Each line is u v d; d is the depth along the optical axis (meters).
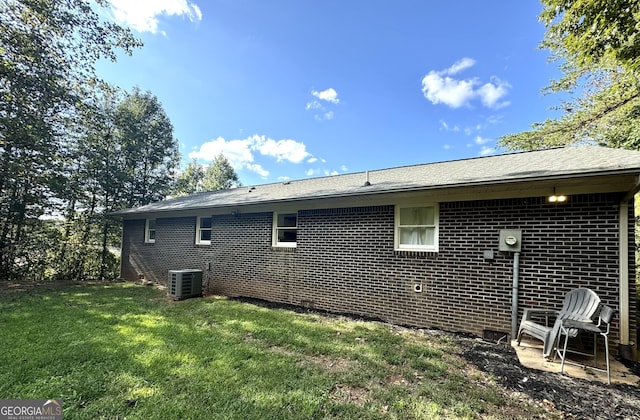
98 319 5.45
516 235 4.83
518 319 4.76
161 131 19.06
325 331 5.04
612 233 4.25
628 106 8.19
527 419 2.58
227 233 8.76
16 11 9.45
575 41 4.82
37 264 11.93
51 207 12.12
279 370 3.43
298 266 7.29
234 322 5.45
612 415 2.67
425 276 5.65
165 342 4.24
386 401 2.83
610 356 4.10
